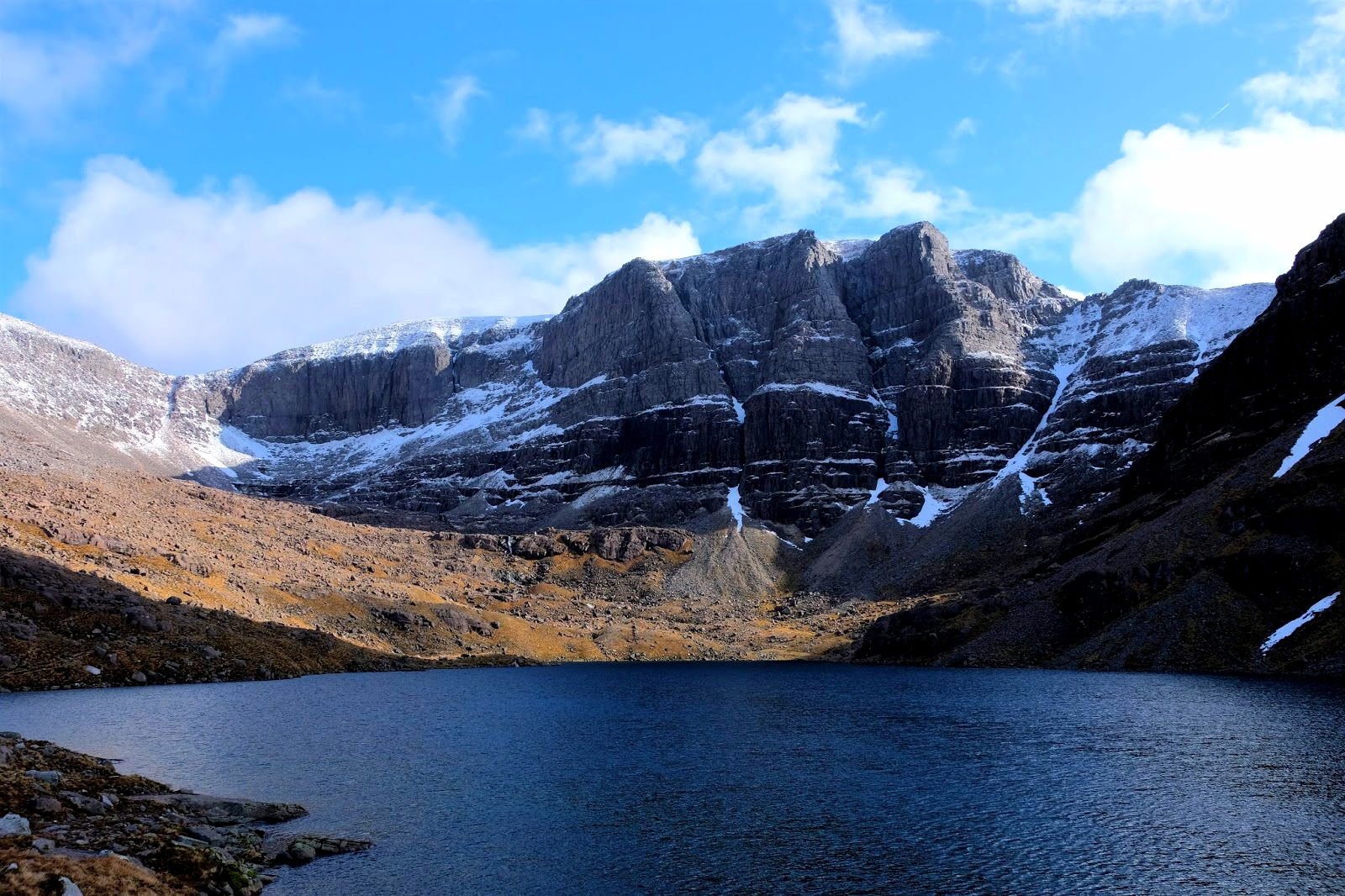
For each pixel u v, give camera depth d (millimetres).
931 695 119750
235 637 145250
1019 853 47781
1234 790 59750
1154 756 71625
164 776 64438
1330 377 177250
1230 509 153625
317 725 91125
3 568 126750
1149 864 45781
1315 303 188625
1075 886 42906
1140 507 197000
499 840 50406
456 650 196875
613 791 62688
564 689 134500
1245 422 186750
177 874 40062
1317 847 48000
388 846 49250
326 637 168125
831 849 48688
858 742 82625
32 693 105750
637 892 42344
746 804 58906
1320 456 149750
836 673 165250
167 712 94938
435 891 42062
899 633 193125
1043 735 83250
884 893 42094
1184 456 191375
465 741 83312
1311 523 136375
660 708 110188
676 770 70250
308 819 54562
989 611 182500
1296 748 72438
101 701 101125
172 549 191250
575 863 46281
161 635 133250
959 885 43188
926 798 60125
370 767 70375
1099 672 138500
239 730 86062
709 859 47094
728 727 93188
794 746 80812
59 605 128000
